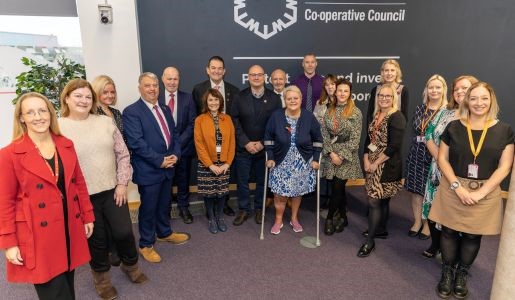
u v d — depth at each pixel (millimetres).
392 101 2842
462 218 2266
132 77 3699
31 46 4449
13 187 1579
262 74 3383
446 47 4477
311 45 4375
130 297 2441
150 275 2705
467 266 2434
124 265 2543
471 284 2607
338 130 3176
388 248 3131
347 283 2604
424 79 4570
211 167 3240
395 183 2906
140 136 2637
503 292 2092
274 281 2629
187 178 3664
